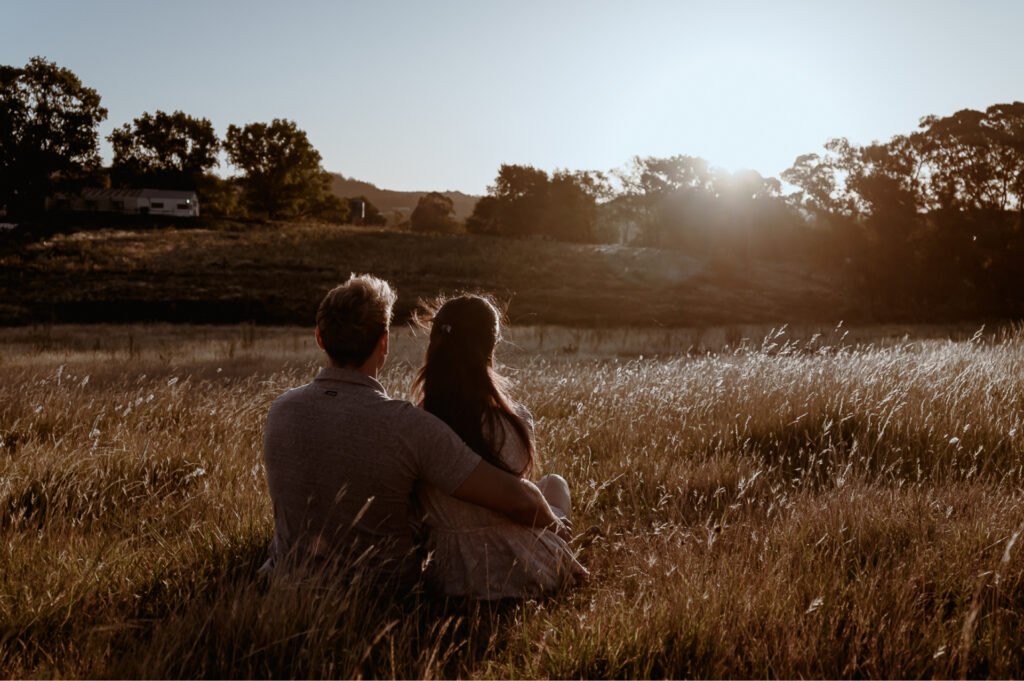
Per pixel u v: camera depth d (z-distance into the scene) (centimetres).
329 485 260
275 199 11369
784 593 254
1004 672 215
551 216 11819
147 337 2972
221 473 453
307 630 226
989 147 5047
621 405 663
